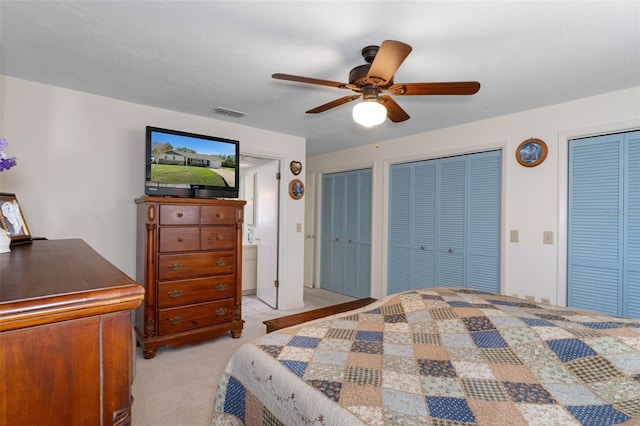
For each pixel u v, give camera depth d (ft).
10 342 1.69
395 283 13.57
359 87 5.90
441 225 12.09
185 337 9.20
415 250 12.89
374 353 4.11
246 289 15.78
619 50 6.20
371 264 14.33
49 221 8.40
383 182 13.94
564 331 4.12
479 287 11.00
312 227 17.81
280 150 12.90
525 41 5.89
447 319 4.88
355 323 5.10
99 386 1.93
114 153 9.27
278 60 6.79
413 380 3.47
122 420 2.00
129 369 2.04
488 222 10.81
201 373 7.97
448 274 11.85
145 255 8.68
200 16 5.28
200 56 6.66
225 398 4.25
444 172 12.01
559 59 6.58
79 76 7.76
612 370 3.41
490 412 2.93
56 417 1.81
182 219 9.14
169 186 9.37
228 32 5.74
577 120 8.86
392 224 13.74
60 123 8.49
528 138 9.77
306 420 3.09
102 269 2.62
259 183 14.99
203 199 9.42
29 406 1.74
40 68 7.36
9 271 2.50
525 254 9.84
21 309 1.68
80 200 8.82
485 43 5.96
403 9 4.98
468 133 11.15
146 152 9.00
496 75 7.36
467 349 4.12
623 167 8.29
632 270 8.16
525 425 2.75
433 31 5.58
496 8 4.93
